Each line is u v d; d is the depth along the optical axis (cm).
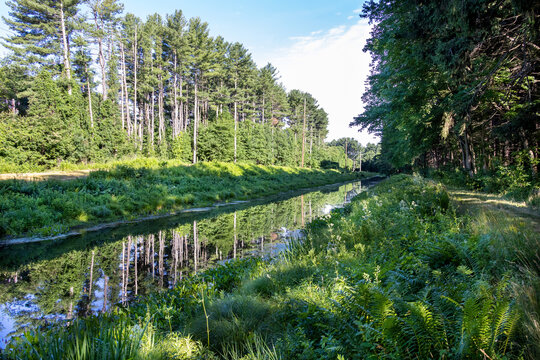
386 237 659
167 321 459
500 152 1875
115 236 1329
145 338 349
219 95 5619
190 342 359
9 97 3878
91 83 4925
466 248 411
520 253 367
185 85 5850
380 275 372
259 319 408
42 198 1488
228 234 1381
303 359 273
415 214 802
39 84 2792
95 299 680
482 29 764
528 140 1155
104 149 3272
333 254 633
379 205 1052
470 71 1019
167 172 2769
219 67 5459
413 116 1736
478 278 332
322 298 379
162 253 1080
